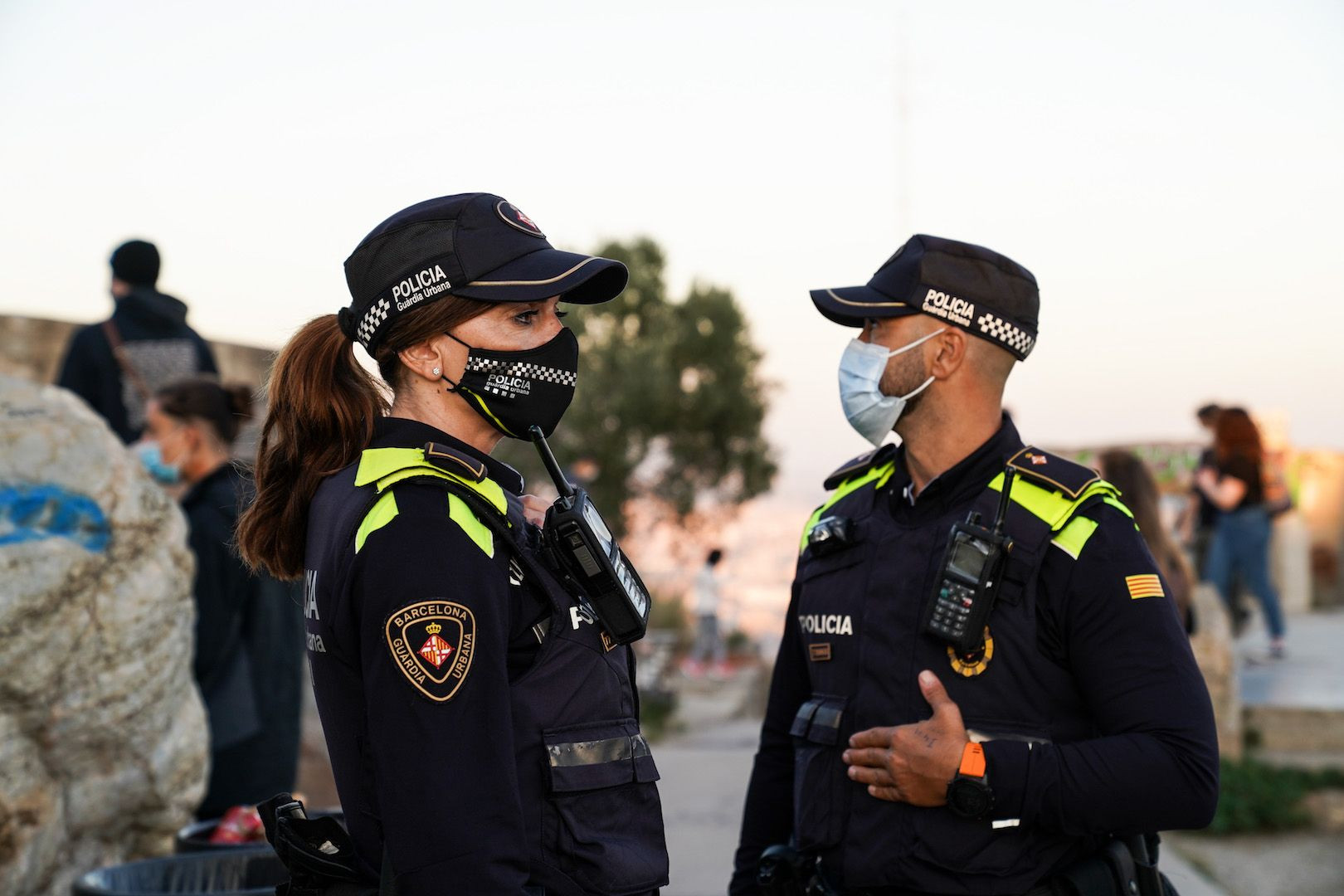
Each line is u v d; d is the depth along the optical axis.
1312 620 13.24
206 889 3.02
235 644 4.39
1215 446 9.10
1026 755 1.99
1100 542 2.06
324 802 5.93
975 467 2.22
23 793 3.30
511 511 1.80
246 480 2.03
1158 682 2.01
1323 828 6.04
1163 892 2.17
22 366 8.72
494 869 1.56
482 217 1.80
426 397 1.82
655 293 23.31
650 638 14.38
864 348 2.29
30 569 3.29
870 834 2.11
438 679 1.59
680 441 22.52
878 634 2.19
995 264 2.23
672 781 6.43
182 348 5.67
